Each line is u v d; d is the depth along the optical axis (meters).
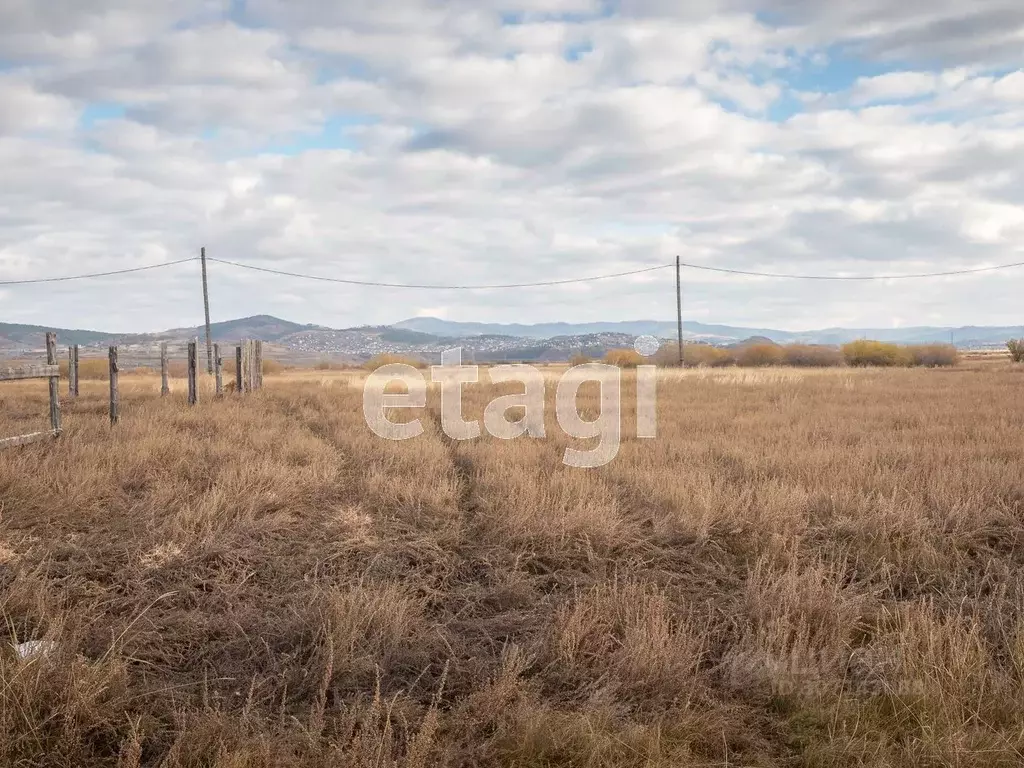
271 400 23.09
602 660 4.76
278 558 6.76
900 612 5.52
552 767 3.66
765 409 19.33
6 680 3.90
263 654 4.91
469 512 8.65
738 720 4.14
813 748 3.79
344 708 4.01
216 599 5.78
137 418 14.48
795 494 8.40
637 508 8.60
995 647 5.00
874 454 11.16
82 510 7.72
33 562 6.21
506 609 5.98
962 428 14.20
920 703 4.14
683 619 5.53
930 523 7.69
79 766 3.62
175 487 8.76
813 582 5.82
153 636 5.03
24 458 9.08
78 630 4.75
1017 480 9.00
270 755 3.56
